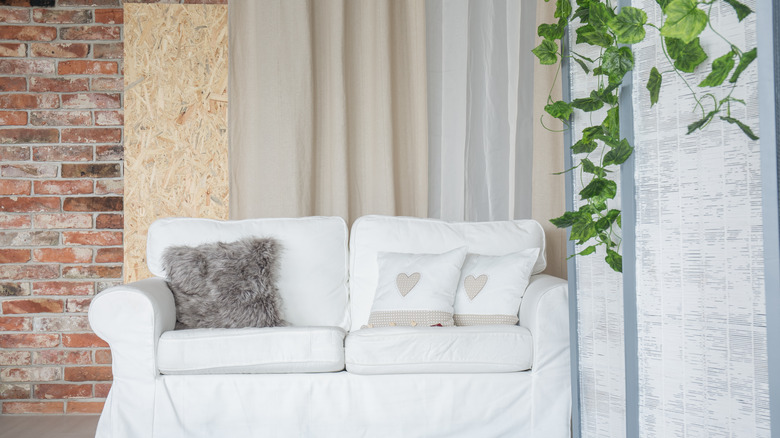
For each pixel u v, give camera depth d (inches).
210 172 139.1
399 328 95.8
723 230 58.1
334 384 94.8
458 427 94.7
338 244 121.8
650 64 66.1
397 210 134.1
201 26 139.1
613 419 78.5
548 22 124.0
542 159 125.7
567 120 85.4
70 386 136.3
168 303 103.0
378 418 94.3
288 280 117.0
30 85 137.1
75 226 137.2
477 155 129.5
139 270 137.6
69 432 122.6
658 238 65.6
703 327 60.6
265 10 132.3
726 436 58.4
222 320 106.3
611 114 73.3
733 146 56.7
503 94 129.1
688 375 62.4
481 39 130.1
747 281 55.9
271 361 94.6
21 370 135.9
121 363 94.3
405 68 136.0
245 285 108.2
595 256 81.3
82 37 137.6
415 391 94.7
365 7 135.1
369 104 134.8
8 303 136.1
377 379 94.9
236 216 132.6
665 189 64.6
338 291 119.7
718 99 57.8
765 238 51.4
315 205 133.5
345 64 133.1
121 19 138.3
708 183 59.4
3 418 132.4
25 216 136.6
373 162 134.0
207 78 139.2
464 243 118.0
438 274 106.9
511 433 95.2
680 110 62.2
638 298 68.4
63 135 137.2
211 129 139.1
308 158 131.2
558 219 78.1
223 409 94.3
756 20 51.3
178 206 138.3
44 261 136.7
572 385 85.7
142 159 137.9
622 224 70.0
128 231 137.6
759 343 54.9
